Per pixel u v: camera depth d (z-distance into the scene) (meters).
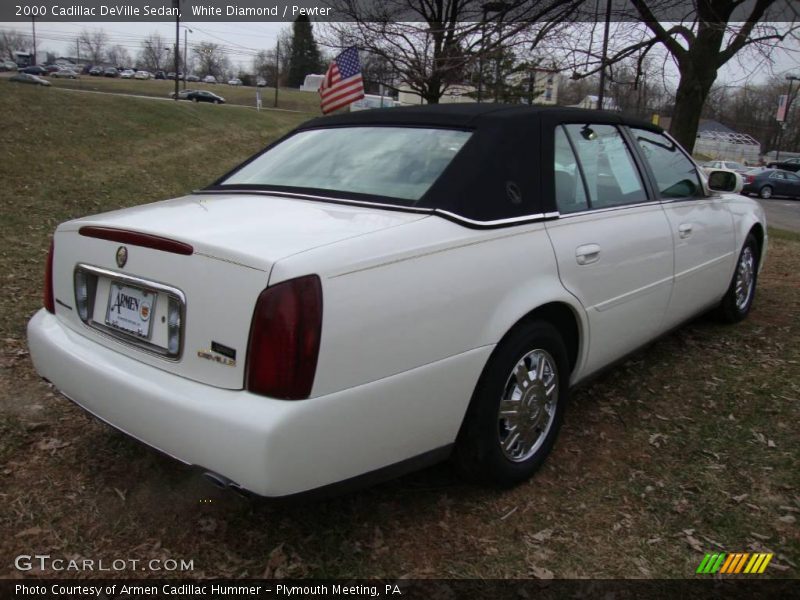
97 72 83.38
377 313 2.11
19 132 13.88
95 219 2.57
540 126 2.94
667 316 3.78
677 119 8.62
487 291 2.44
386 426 2.19
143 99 22.86
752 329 4.87
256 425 1.92
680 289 3.82
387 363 2.14
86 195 10.25
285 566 2.32
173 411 2.07
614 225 3.16
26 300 5.04
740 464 3.02
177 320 2.16
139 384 2.19
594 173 3.21
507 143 2.75
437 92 12.91
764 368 4.12
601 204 3.20
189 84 76.62
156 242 2.21
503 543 2.46
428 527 2.54
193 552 2.38
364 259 2.11
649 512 2.66
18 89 17.50
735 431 3.32
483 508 2.66
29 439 3.06
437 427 2.37
